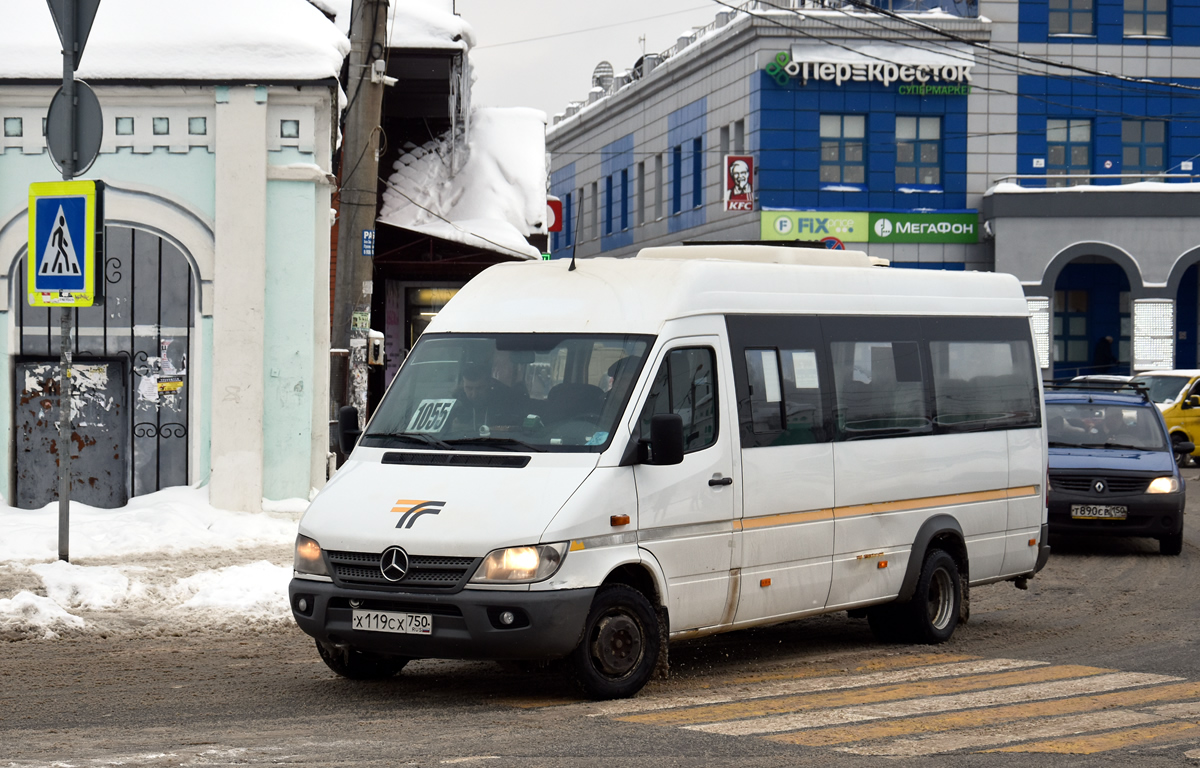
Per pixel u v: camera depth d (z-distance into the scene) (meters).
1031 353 13.45
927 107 45.78
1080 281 48.22
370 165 18.59
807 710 8.88
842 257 12.30
